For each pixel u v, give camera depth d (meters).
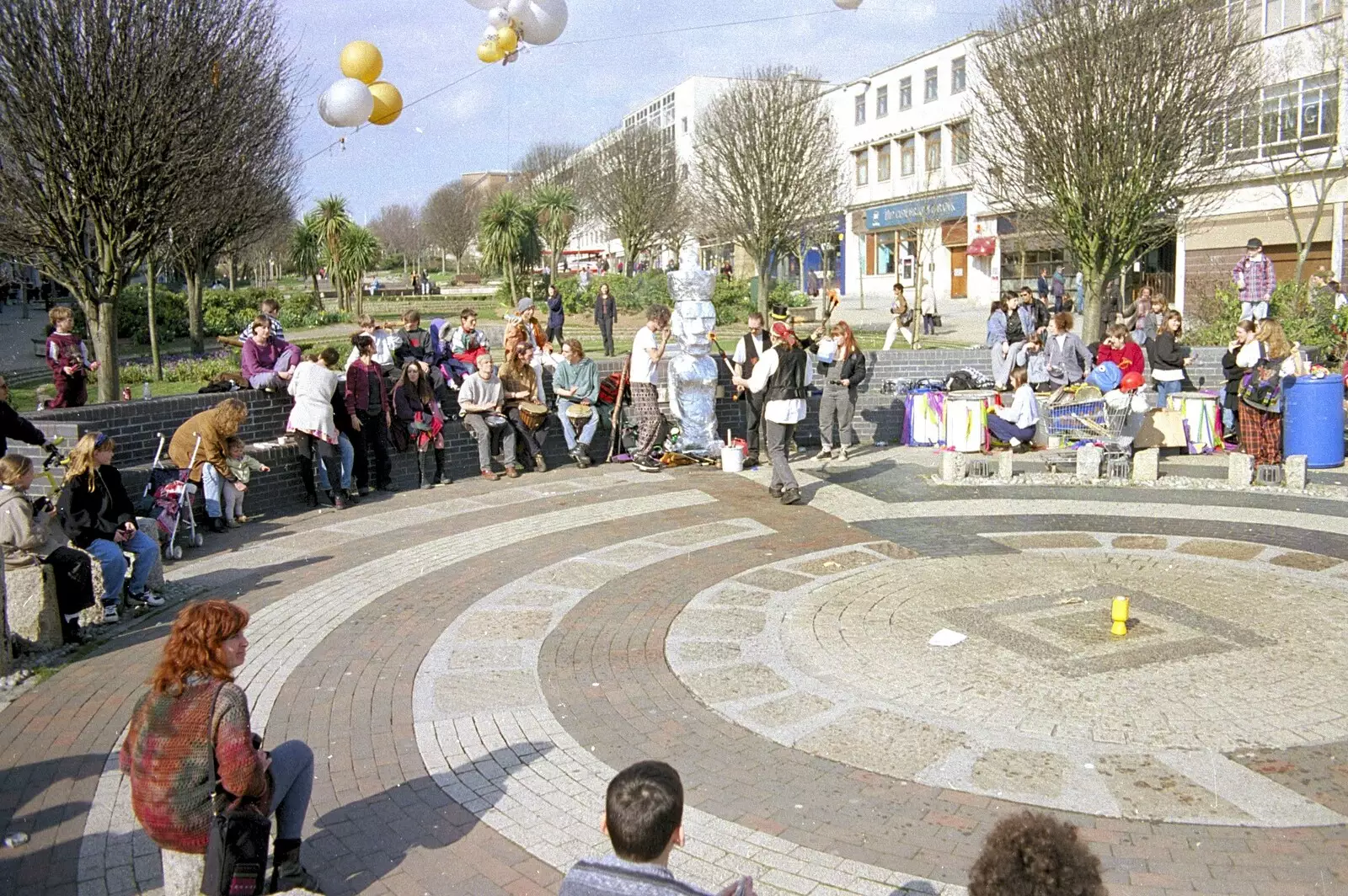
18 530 7.24
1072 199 18.72
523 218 40.53
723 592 8.41
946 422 14.45
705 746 5.66
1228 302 20.53
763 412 14.10
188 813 3.74
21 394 19.27
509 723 6.04
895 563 9.12
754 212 31.45
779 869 4.44
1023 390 13.91
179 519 10.31
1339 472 12.71
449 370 14.59
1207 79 17.83
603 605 8.18
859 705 6.10
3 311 42.19
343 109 11.23
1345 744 5.39
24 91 14.15
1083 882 2.35
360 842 4.79
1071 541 9.71
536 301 40.69
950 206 41.97
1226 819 4.71
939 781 5.16
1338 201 26.48
